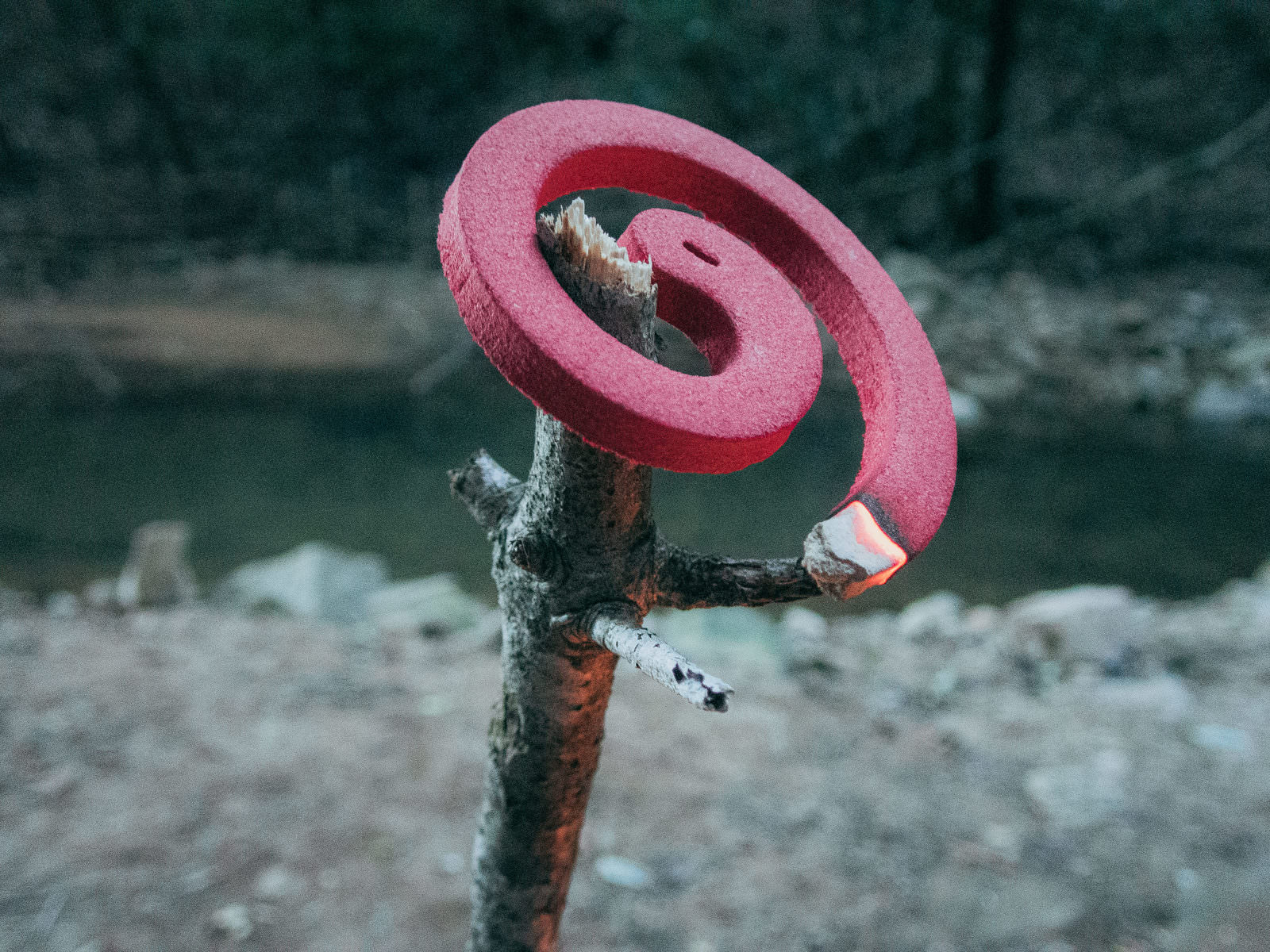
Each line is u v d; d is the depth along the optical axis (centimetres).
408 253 1492
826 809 326
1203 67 1534
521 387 84
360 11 1527
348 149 1592
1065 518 693
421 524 626
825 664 433
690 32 1536
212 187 1499
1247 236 1520
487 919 138
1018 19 1535
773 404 88
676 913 276
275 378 936
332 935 261
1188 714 397
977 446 873
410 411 862
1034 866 300
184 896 271
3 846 285
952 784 344
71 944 252
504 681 124
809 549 92
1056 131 1580
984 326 1223
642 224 102
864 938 270
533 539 105
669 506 691
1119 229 1545
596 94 1605
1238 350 1156
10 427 758
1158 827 321
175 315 1138
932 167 1573
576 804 131
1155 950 267
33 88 1450
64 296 1177
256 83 1543
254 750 341
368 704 379
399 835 300
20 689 370
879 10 1535
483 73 1620
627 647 96
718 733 369
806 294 113
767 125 1577
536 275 85
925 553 625
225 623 454
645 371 83
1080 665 448
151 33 1484
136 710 362
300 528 609
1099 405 1018
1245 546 646
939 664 448
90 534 573
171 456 721
